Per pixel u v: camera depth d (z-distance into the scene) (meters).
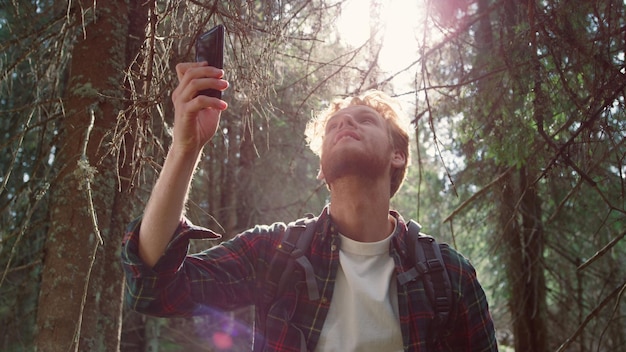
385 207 1.62
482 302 1.60
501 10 4.34
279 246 1.53
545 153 3.60
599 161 3.07
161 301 1.31
